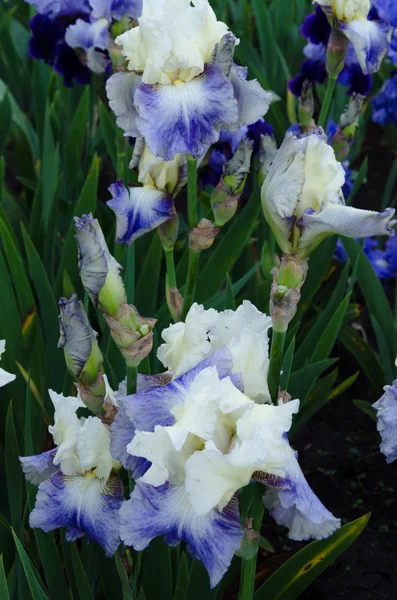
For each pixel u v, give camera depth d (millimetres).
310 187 725
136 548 706
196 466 693
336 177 723
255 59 2037
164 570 905
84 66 1653
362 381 1601
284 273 744
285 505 707
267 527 1270
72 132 1625
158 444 708
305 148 722
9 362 1141
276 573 962
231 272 1502
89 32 1530
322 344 1185
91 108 1827
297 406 722
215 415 711
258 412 719
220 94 914
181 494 717
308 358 1269
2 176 1466
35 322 1209
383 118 2084
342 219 713
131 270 1107
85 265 748
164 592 915
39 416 1157
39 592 818
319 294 1693
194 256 980
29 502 952
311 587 1173
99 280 750
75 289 1333
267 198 736
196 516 711
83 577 906
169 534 709
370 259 1632
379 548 1227
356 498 1324
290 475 722
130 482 806
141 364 877
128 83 993
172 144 902
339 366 1638
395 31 1877
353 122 1255
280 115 1889
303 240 734
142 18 917
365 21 1277
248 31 2316
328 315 1271
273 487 712
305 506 710
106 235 1553
